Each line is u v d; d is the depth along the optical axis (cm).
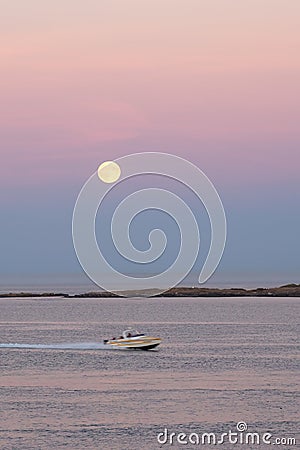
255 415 13150
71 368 19488
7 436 11644
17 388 16125
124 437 11631
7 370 19162
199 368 19388
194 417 12950
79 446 11112
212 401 14375
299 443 11381
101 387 16225
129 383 16812
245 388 16012
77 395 15112
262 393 15325
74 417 12912
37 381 17200
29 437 11594
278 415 13150
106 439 11519
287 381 17075
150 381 17150
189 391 15612
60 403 14175
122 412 13312
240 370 19000
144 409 13575
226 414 13212
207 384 16612
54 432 11888
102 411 13400
